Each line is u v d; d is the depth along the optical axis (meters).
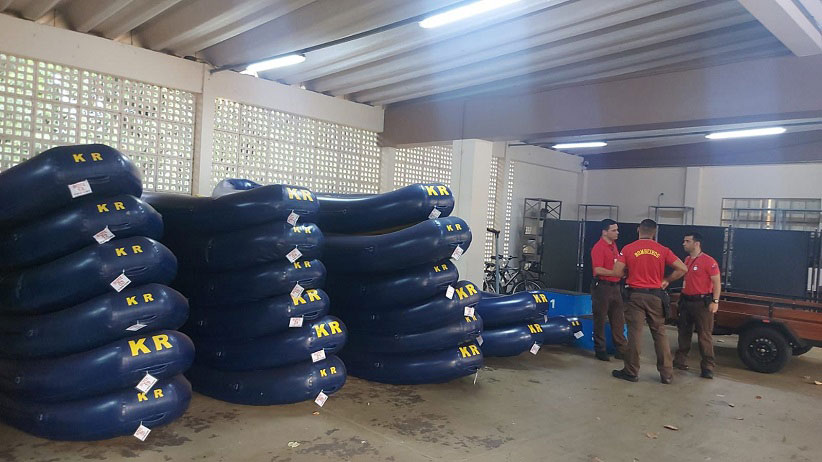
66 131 6.20
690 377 5.96
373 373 5.10
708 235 8.08
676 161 12.36
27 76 5.91
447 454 3.62
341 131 9.05
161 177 7.00
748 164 11.04
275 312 4.34
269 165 8.07
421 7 5.23
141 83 6.76
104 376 3.45
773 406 5.05
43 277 3.55
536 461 3.59
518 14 5.19
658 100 6.83
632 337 5.68
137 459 3.35
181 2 5.99
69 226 3.50
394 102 9.35
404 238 4.79
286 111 8.15
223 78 7.39
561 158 13.74
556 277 10.72
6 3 5.51
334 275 5.29
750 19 5.27
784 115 6.04
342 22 5.63
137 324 3.56
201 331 4.64
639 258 5.71
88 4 5.74
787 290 7.27
